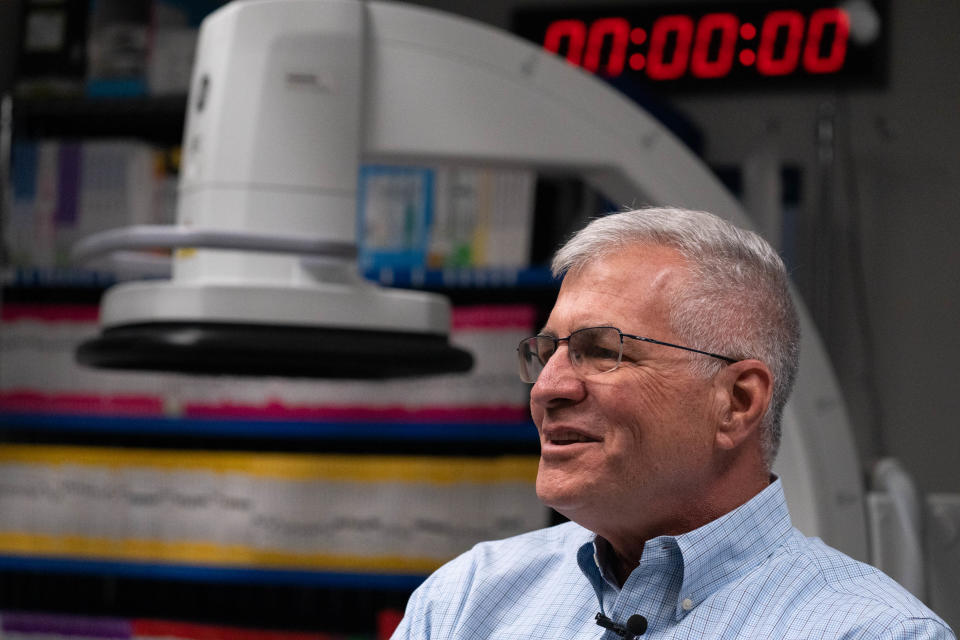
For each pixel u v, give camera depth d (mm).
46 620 3062
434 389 2900
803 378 1801
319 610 3248
